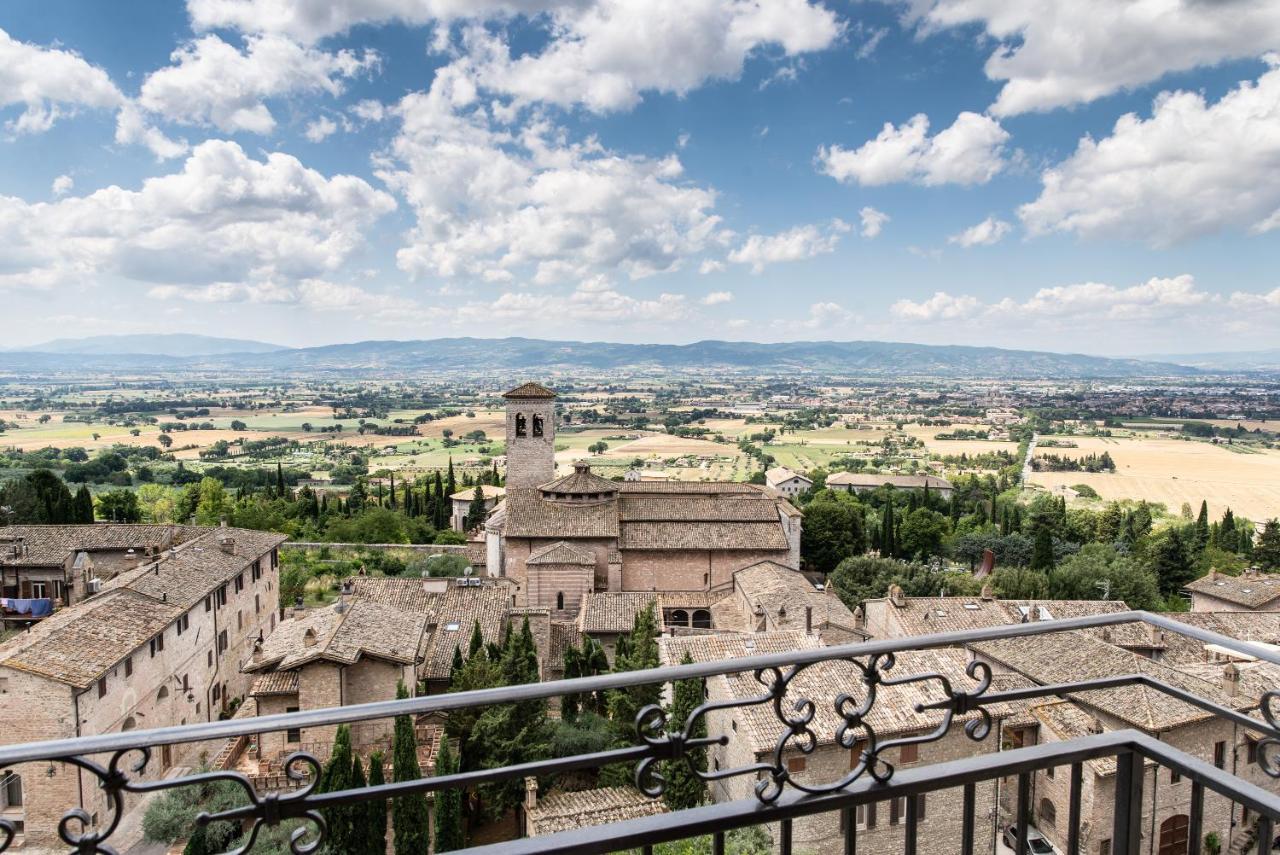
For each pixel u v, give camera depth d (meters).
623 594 63.94
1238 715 7.18
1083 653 43.72
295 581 82.44
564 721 42.28
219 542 62.09
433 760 37.47
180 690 48.47
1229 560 105.06
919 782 6.76
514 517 73.62
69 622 41.59
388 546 100.81
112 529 71.44
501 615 56.34
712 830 6.22
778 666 6.42
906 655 44.88
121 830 37.31
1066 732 35.78
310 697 39.81
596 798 35.50
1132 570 81.75
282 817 5.46
